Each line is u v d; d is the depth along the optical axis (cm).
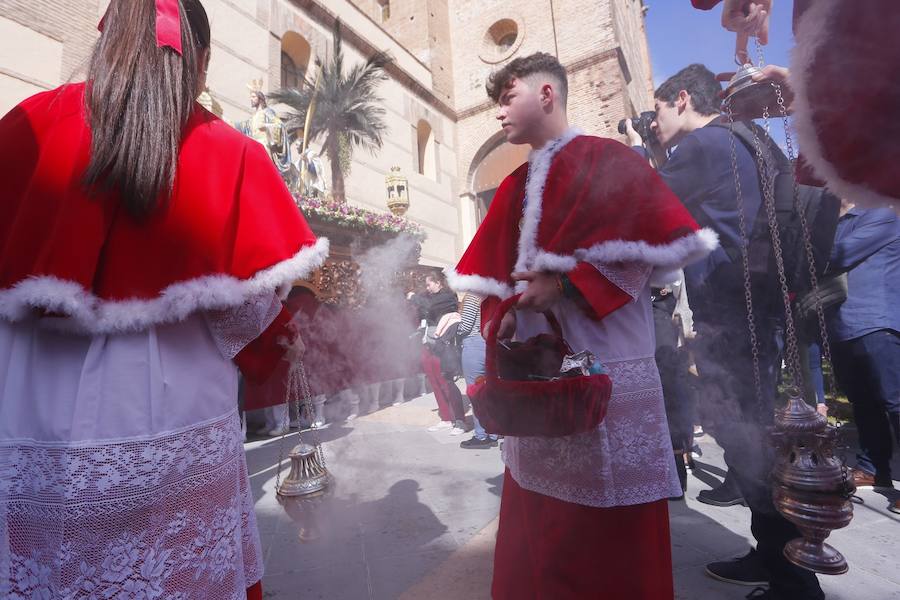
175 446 74
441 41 959
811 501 88
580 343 101
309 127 646
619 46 581
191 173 77
